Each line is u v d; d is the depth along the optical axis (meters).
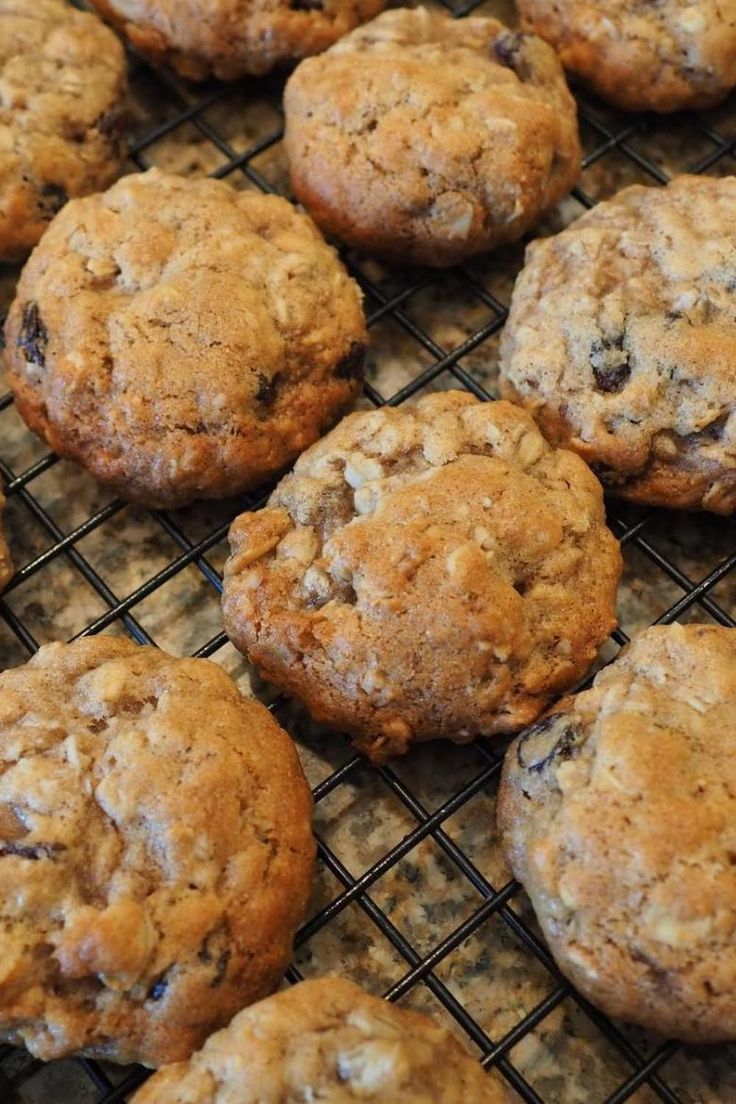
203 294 0.34
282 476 0.35
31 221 0.37
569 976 0.30
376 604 0.32
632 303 0.34
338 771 0.33
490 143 0.36
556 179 0.37
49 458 0.36
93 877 0.29
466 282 0.38
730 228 0.35
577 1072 0.31
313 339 0.35
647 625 0.35
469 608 0.32
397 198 0.36
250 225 0.36
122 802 0.30
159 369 0.34
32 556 0.36
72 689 0.31
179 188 0.36
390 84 0.37
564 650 0.32
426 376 0.36
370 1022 0.28
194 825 0.30
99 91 0.39
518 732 0.32
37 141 0.37
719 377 0.34
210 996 0.29
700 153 0.40
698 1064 0.31
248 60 0.40
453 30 0.39
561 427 0.34
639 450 0.34
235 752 0.31
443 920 0.32
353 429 0.34
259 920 0.30
